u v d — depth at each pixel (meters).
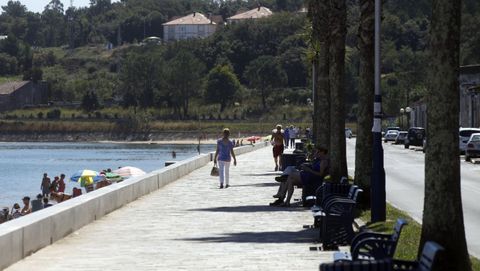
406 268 18.28
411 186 63.34
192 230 35.59
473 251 29.62
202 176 74.62
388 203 45.41
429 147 21.88
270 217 40.47
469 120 146.25
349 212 29.31
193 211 43.72
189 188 60.56
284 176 45.91
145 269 25.45
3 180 152.25
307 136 170.50
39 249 29.47
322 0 58.28
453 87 21.72
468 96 147.88
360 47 40.78
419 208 46.09
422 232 22.03
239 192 56.72
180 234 34.22
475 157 99.38
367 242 20.89
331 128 50.03
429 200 21.78
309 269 25.23
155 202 49.16
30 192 126.81
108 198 42.62
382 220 34.88
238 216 41.12
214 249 29.72
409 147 145.62
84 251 29.34
